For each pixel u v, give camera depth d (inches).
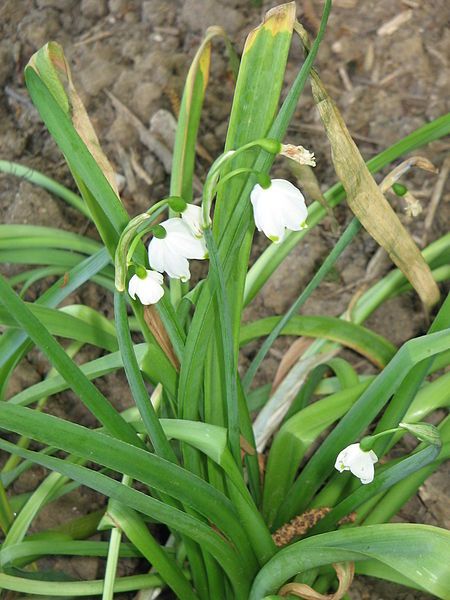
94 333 15.6
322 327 17.5
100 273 18.7
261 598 13.5
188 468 14.0
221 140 23.9
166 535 17.7
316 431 15.3
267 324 17.5
